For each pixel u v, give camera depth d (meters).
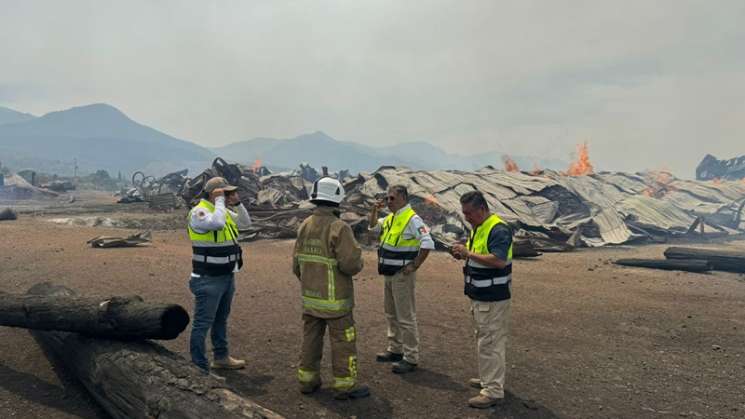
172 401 3.22
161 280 9.45
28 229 18.08
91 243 14.38
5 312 4.73
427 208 19.66
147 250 13.74
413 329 5.15
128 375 3.61
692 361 5.62
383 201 5.63
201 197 4.67
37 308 4.48
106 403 3.82
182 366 3.69
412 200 20.08
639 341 6.39
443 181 21.98
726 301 8.91
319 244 4.34
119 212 27.50
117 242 14.16
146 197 36.81
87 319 4.12
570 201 22.00
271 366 5.23
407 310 5.13
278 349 5.78
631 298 9.06
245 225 5.05
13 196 44.22
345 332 4.38
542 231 18.55
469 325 7.02
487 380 4.33
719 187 30.75
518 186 22.22
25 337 5.71
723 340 6.48
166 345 5.71
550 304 8.49
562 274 11.84
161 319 3.81
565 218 21.14
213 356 5.26
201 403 3.16
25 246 13.54
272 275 10.64
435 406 4.32
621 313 7.89
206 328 4.50
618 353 5.89
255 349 5.76
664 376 5.14
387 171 22.98
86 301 4.27
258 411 3.09
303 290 4.46
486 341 4.32
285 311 7.54
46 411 4.00
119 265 10.90
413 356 5.15
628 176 31.14
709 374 5.21
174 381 3.41
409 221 5.07
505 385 4.84
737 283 10.90
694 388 4.82
